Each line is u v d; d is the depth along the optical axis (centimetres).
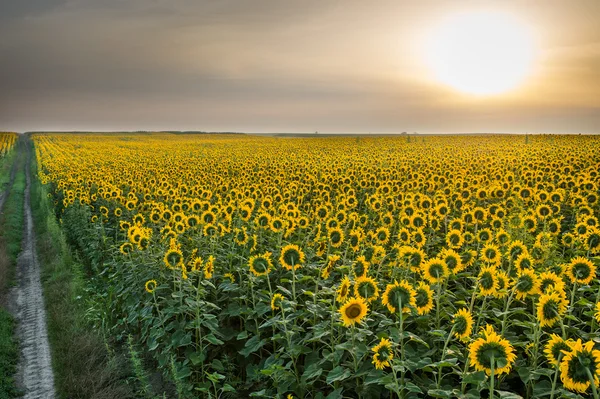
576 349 396
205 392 747
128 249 1125
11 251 1852
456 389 538
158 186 2456
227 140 10106
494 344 446
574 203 1474
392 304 598
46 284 1449
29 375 934
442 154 4606
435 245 1230
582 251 989
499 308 782
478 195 1655
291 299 874
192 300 827
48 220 2188
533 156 3738
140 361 859
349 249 1075
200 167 3591
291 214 1267
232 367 783
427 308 602
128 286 1102
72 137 12281
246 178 2748
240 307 838
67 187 2752
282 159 4419
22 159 7288
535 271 861
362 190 2166
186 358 809
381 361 556
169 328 824
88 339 1003
